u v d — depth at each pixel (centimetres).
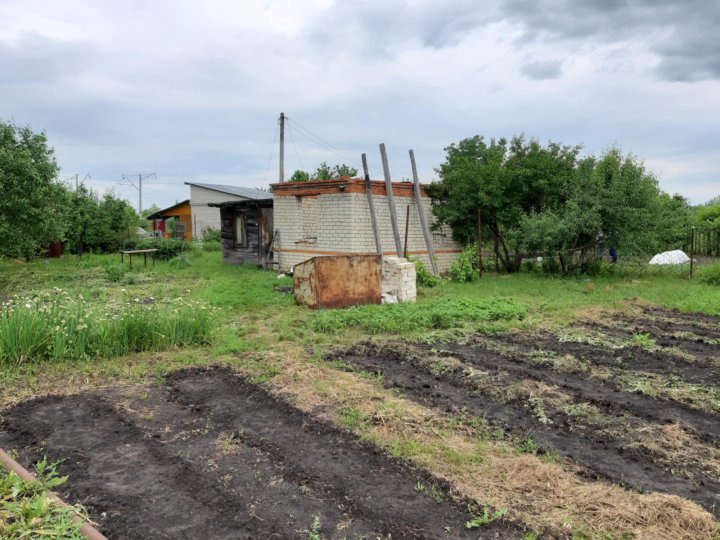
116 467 394
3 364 632
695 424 487
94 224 2691
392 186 1562
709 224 2209
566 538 312
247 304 1101
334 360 687
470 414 502
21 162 1479
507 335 837
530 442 437
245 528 318
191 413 505
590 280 1469
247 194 3662
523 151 1619
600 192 1423
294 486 368
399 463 402
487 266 1750
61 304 744
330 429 463
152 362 671
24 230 1585
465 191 1570
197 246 2761
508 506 344
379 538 310
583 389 579
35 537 291
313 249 1606
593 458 416
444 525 324
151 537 308
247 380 598
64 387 575
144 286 1442
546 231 1438
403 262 1123
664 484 376
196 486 367
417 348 748
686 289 1300
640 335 820
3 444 434
